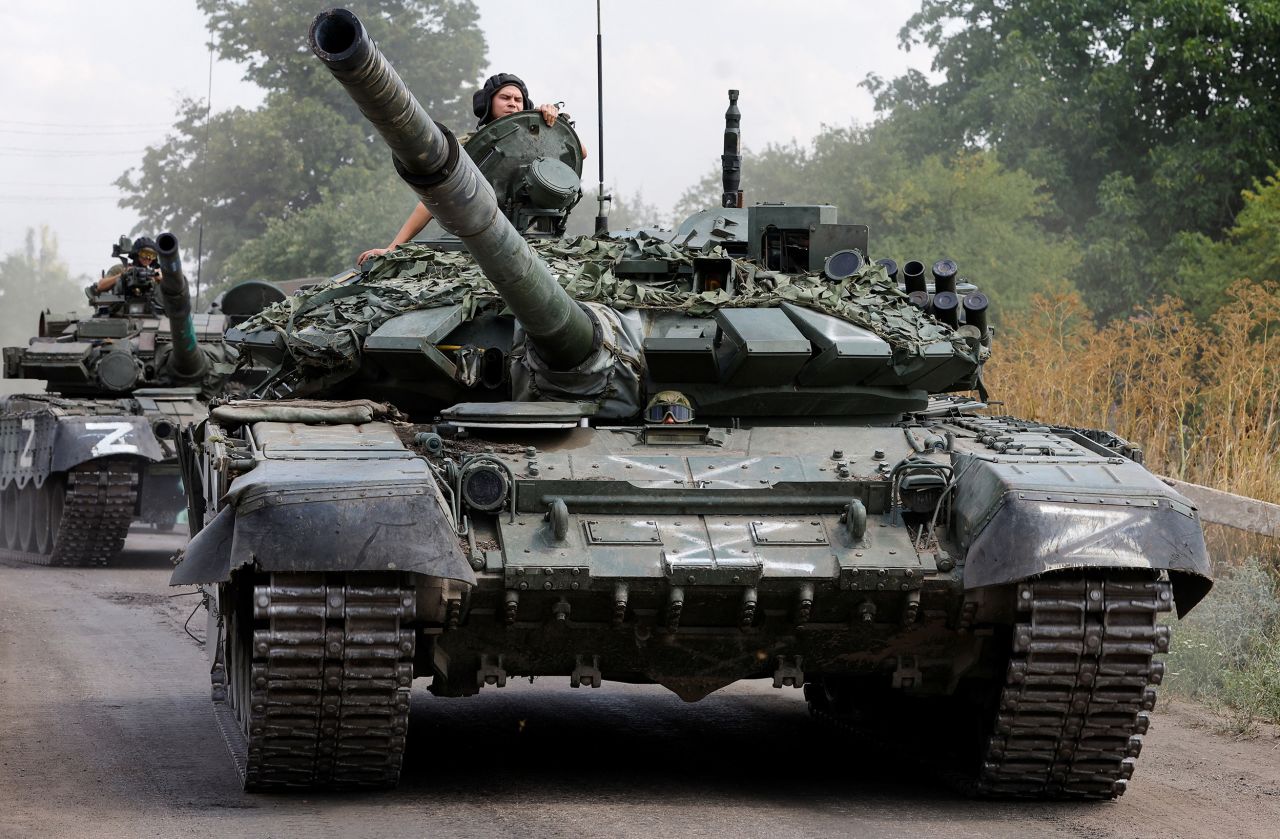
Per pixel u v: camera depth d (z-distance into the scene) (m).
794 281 12.43
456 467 9.65
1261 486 17.95
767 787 10.34
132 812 8.94
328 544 8.67
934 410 13.16
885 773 10.99
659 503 9.81
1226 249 34.00
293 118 57.03
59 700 12.96
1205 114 40.50
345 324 11.61
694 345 10.91
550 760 11.11
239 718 10.80
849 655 10.20
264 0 58.03
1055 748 9.75
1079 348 21.80
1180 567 9.25
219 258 58.91
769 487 9.97
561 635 9.76
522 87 14.50
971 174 38.38
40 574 24.08
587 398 11.09
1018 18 43.03
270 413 10.34
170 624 18.12
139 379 25.95
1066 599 9.38
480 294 11.51
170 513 28.86
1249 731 12.46
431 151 8.19
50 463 24.22
